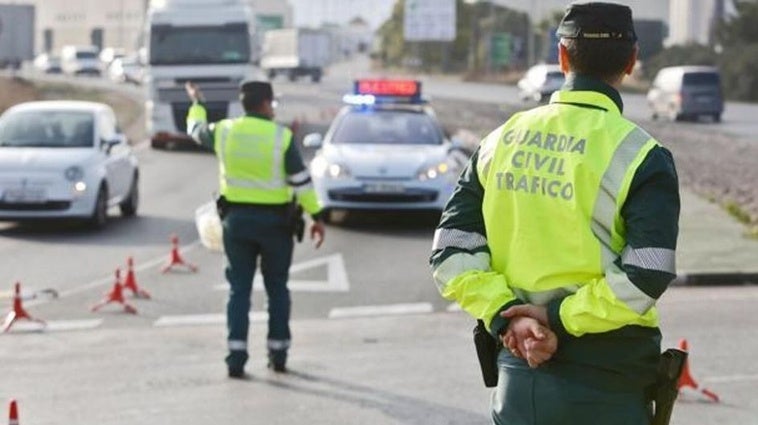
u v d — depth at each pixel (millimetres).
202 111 14023
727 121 70875
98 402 12625
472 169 5934
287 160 13383
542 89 81438
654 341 5582
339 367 14203
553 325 5477
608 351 5488
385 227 27438
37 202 26094
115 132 29031
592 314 5371
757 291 19797
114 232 26812
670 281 5355
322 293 19625
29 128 27797
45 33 171500
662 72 72562
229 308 13680
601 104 5652
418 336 16203
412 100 30141
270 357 13930
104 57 130500
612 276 5367
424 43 160375
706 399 12547
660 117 72312
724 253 22578
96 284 20438
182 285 20297
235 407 12320
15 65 89562
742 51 102750
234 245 13578
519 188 5664
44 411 12273
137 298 19141
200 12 47250
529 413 5625
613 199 5457
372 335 16297
